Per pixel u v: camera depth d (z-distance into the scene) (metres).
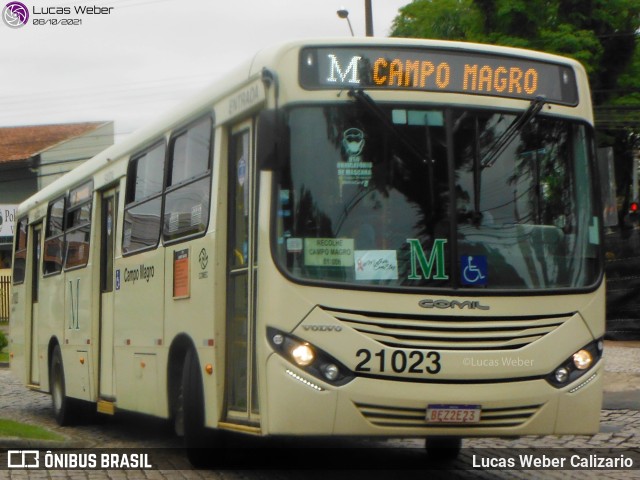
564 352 8.44
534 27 31.34
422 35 33.78
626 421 14.10
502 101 8.77
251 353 8.68
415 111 8.55
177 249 10.54
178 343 10.42
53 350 16.11
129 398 12.09
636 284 28.95
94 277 13.76
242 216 9.17
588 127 9.02
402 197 8.38
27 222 18.52
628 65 32.56
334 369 8.00
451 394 8.09
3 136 54.47
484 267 8.38
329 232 8.24
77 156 53.62
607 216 8.91
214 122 9.79
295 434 7.97
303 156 8.33
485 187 8.54
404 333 8.10
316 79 8.44
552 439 12.66
